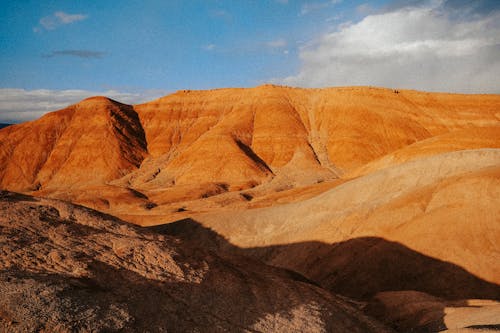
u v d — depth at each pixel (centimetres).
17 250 1303
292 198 6053
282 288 1723
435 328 1736
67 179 11538
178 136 13100
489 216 2764
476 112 11919
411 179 3681
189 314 1293
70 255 1352
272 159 11194
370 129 11531
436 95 12625
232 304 1441
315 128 12206
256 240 3859
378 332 1655
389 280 2767
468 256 2616
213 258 1739
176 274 1466
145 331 1127
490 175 3020
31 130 13075
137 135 13200
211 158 10775
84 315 1073
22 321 988
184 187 9162
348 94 12669
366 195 3806
